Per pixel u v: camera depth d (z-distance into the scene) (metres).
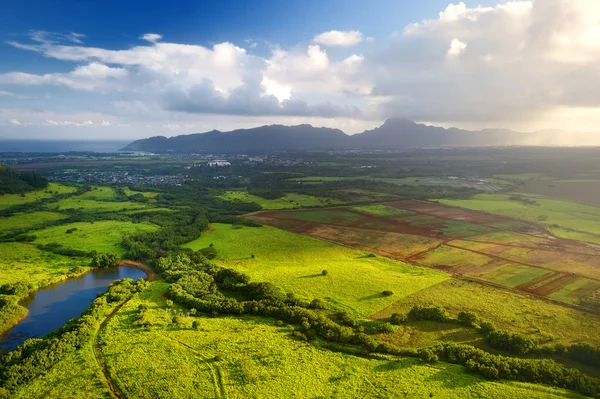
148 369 65.81
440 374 64.38
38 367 65.88
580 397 57.88
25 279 111.06
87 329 78.19
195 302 91.31
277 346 73.25
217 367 66.50
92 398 59.06
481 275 111.06
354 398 58.53
